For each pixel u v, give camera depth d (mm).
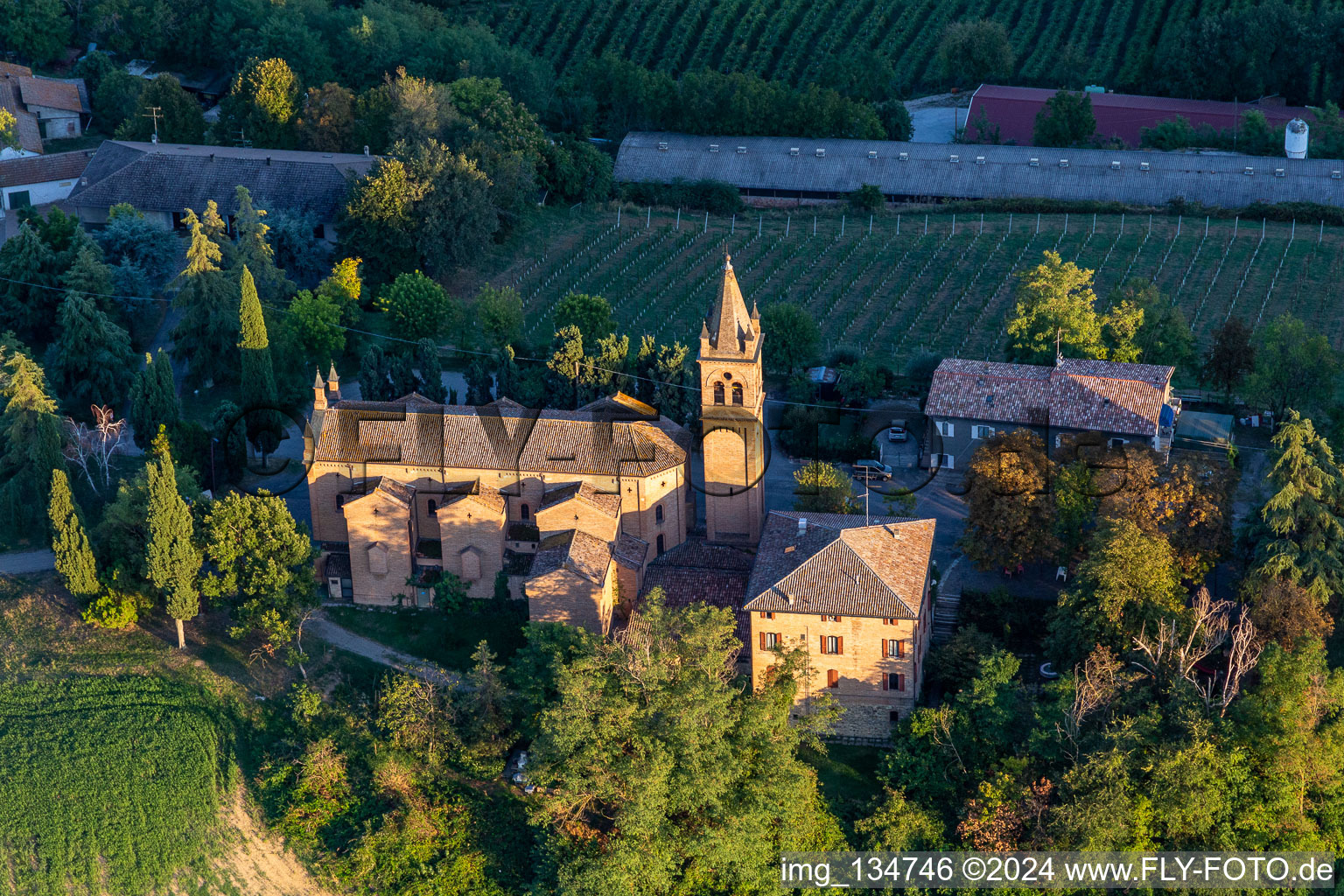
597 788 104812
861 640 112375
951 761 110250
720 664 107938
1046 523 123562
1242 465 144750
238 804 112875
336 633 124312
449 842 109750
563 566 116250
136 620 126438
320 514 128500
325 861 109375
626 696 106938
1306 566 117125
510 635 123000
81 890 108250
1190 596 123812
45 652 123438
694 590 120375
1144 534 119625
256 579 119938
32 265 163250
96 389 152250
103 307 162000
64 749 115250
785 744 106312
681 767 103625
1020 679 117688
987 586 127000
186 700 118938
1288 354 150125
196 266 155625
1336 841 107750
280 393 154125
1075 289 162000
